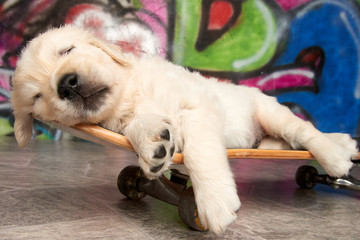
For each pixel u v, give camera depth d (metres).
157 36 1.94
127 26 1.92
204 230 0.48
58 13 1.89
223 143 0.49
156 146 0.43
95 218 0.52
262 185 0.88
